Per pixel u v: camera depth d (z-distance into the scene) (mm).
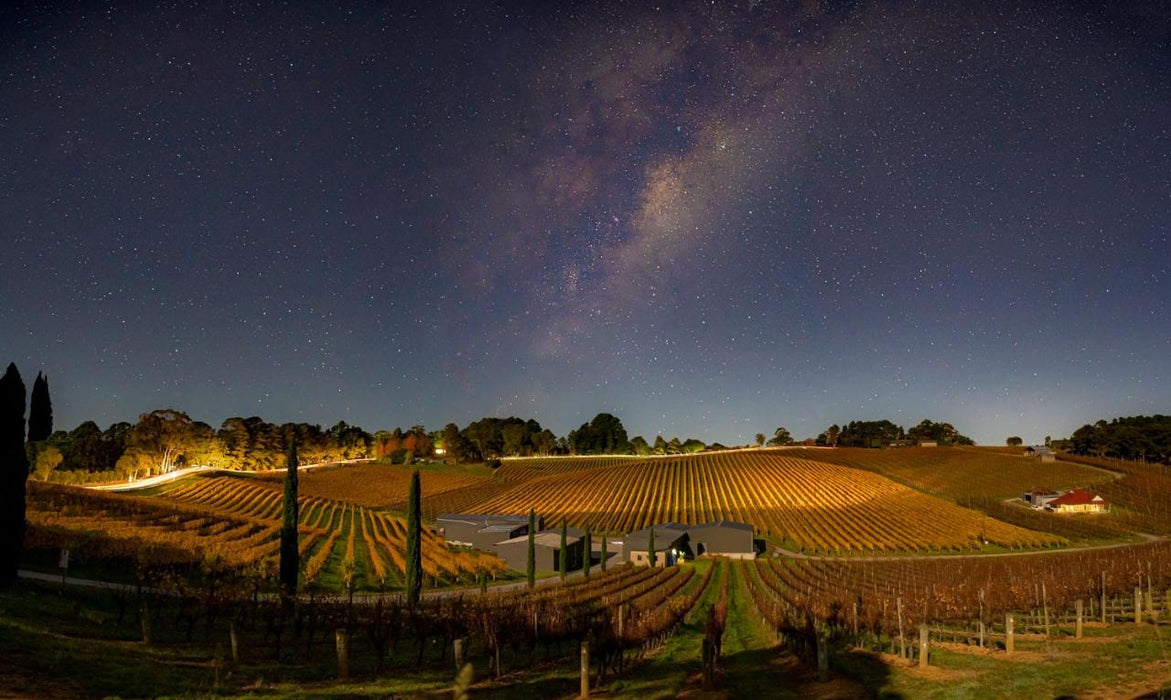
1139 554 73250
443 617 31656
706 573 74938
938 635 32281
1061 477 148250
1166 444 160750
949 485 148125
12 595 30656
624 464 185750
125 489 119188
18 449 33781
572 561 86062
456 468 195125
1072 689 19656
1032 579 52750
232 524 76062
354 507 124688
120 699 17438
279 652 27062
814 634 26969
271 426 193875
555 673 26031
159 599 35500
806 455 193375
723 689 23094
